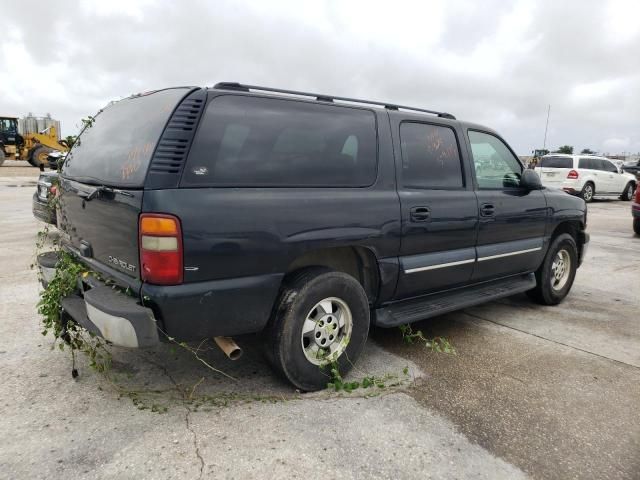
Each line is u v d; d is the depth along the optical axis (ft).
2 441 8.62
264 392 10.56
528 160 78.54
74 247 11.64
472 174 14.12
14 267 20.56
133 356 12.09
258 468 8.07
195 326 9.06
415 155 12.67
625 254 28.43
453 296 14.25
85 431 8.98
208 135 9.21
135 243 8.79
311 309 10.34
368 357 12.70
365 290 12.03
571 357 13.16
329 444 8.78
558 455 8.79
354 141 11.41
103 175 10.11
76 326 11.87
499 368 12.30
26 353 12.18
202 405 9.96
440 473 8.14
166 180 8.68
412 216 12.09
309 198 10.21
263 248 9.49
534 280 16.90
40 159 93.50
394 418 9.73
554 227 16.96
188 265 8.71
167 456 8.30
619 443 9.22
